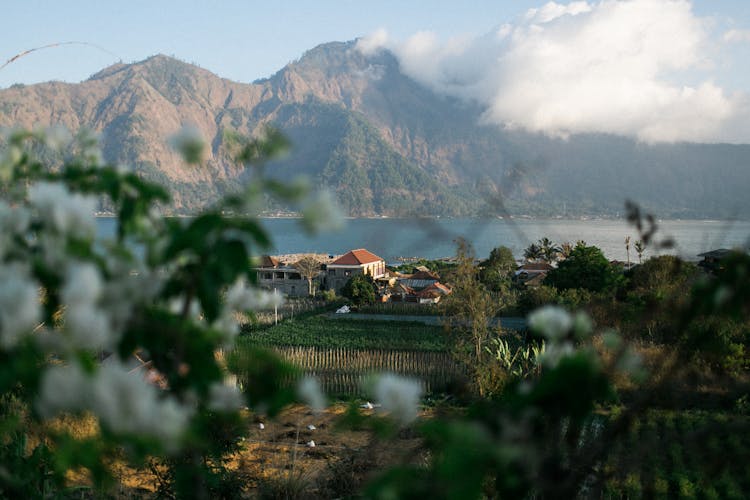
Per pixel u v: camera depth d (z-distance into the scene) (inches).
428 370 1091.3
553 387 63.9
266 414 68.5
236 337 72.6
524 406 63.7
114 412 48.5
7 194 69.9
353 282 2406.5
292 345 1574.8
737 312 73.2
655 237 81.6
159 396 65.7
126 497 288.4
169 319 68.5
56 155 77.8
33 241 61.8
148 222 70.4
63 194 60.2
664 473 434.3
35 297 50.0
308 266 2997.0
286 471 368.5
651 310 77.3
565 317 72.2
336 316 2196.1
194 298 68.6
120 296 63.4
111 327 62.6
